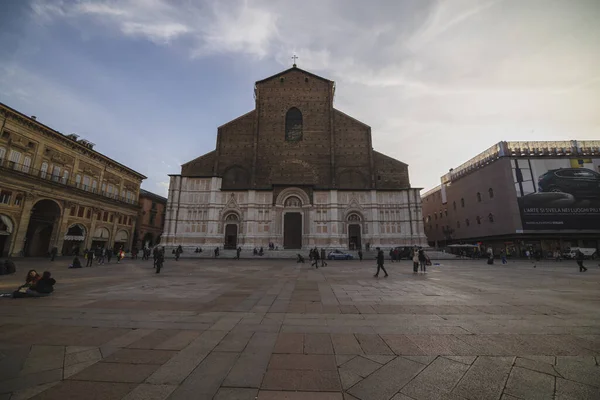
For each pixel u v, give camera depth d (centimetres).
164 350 568
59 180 4119
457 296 1145
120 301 1045
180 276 1906
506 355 543
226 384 434
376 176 5338
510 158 5072
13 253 3469
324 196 5156
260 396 401
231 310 907
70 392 408
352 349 574
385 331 688
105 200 4950
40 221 4128
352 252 4691
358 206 5116
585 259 4462
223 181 5306
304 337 645
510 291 1273
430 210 7750
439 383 439
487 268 2688
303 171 5359
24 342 610
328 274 2077
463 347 584
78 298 1100
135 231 6066
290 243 5025
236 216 5144
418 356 539
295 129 5594
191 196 5159
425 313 865
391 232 5050
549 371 476
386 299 1085
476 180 5738
